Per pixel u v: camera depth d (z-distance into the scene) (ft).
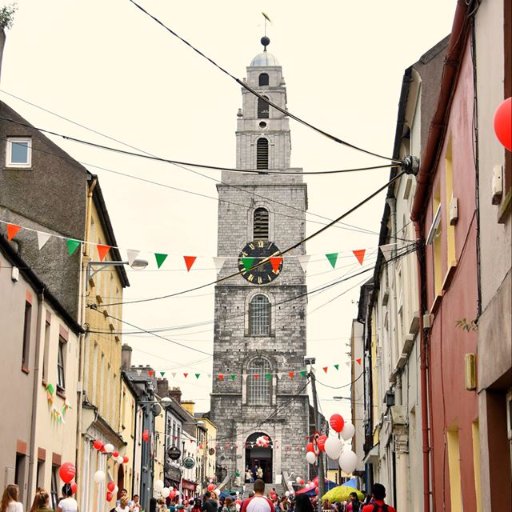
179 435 220.43
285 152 292.81
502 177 28.78
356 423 161.89
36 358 67.51
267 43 304.91
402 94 61.21
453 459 43.96
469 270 36.17
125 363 162.09
